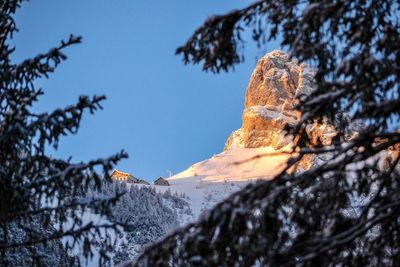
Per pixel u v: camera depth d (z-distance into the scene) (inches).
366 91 650.2
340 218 649.6
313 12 653.3
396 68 624.7
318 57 700.0
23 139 807.1
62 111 796.6
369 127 650.8
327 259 629.0
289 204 682.2
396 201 634.8
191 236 620.4
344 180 679.1
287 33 703.7
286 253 621.6
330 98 649.6
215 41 703.1
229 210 625.0
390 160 743.1
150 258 655.1
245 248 624.7
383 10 681.0
